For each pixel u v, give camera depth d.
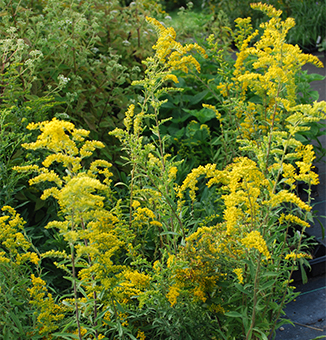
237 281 1.96
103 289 1.71
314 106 1.76
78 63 3.55
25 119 2.68
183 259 1.91
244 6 10.12
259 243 1.58
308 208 1.66
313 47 8.66
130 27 4.50
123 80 3.58
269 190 1.85
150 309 2.00
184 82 4.39
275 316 2.13
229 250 1.89
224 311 1.87
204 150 3.79
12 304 1.79
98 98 3.69
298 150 2.04
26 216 2.69
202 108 4.36
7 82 2.99
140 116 2.32
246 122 3.05
